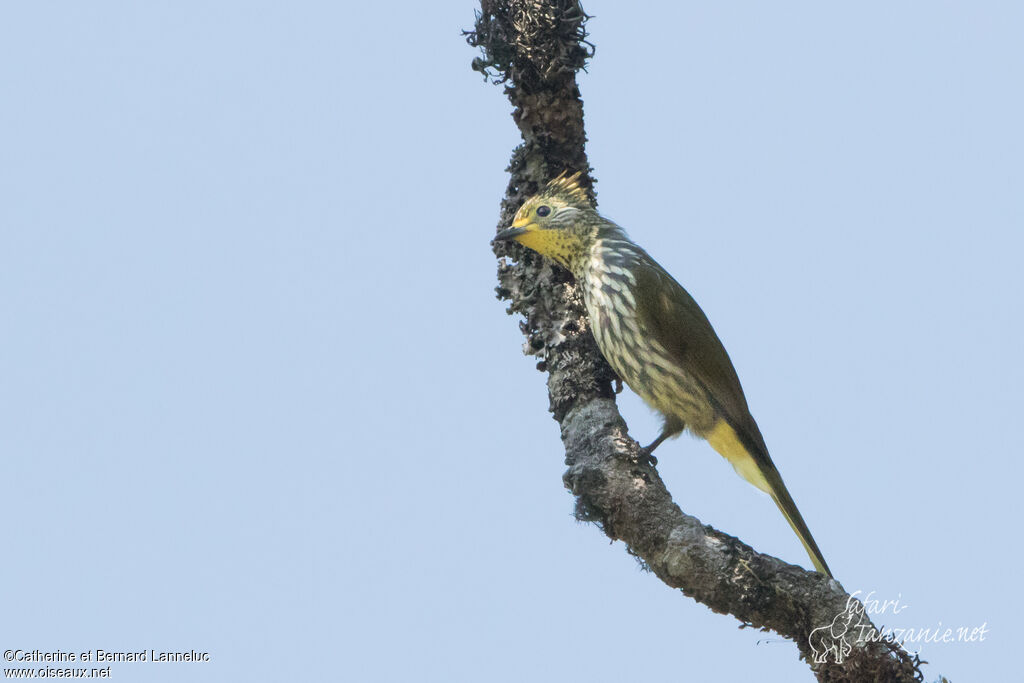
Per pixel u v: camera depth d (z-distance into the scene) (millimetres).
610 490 11281
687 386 12414
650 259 12820
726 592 10500
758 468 12492
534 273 13070
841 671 10062
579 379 12430
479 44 13336
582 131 13422
